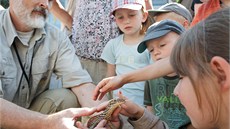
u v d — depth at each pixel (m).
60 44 2.72
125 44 3.02
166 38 2.28
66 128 1.83
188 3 3.50
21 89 2.56
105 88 1.96
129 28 2.97
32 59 2.60
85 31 3.24
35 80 2.62
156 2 6.09
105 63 3.22
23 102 2.61
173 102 2.24
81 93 2.65
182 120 2.18
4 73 2.44
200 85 1.12
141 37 3.03
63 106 2.58
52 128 1.90
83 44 3.26
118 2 2.99
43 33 2.63
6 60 2.45
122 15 2.97
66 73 2.70
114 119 1.84
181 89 1.21
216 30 1.09
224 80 1.05
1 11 2.64
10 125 1.96
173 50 1.23
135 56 2.93
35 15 2.53
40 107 2.61
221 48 1.05
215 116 1.12
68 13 3.79
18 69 2.54
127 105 1.81
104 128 1.70
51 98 2.59
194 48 1.11
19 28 2.54
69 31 3.73
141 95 2.79
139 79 1.97
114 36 3.20
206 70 1.08
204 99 1.12
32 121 1.95
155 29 2.32
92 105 2.52
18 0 2.46
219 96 1.09
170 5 3.01
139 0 3.02
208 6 2.20
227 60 1.04
